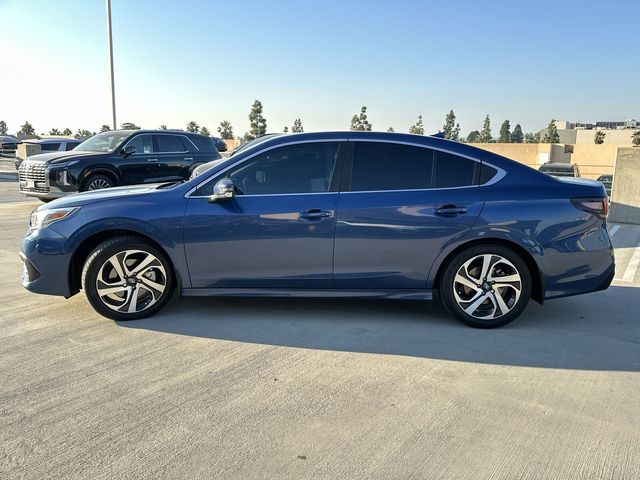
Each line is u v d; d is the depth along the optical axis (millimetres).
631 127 107812
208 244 4480
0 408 3123
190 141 12852
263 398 3281
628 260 7488
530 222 4430
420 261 4488
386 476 2543
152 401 3229
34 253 4496
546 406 3221
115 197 4590
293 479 2516
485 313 4559
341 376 3596
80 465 2604
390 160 4559
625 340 4348
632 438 2883
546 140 89188
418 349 4090
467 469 2600
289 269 4516
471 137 83938
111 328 4449
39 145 21266
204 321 4637
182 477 2521
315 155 4570
